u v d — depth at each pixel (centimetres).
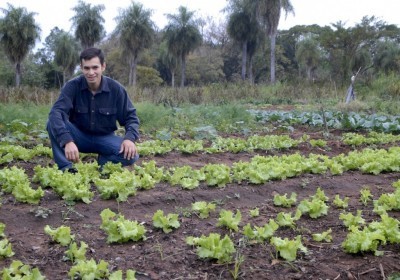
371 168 525
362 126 972
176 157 637
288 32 5575
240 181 462
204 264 273
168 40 3731
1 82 4144
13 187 409
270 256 284
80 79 470
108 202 385
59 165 466
